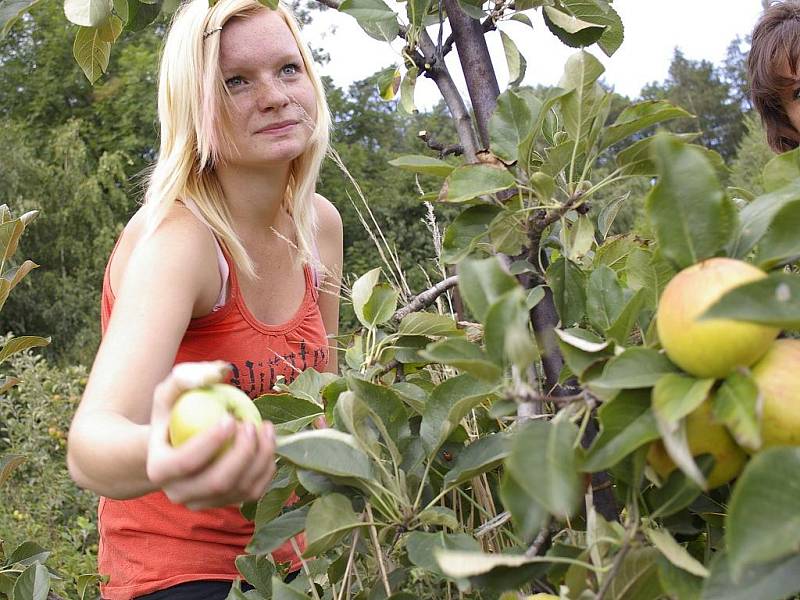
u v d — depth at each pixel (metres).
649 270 0.96
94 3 1.41
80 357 16.36
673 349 0.69
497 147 1.05
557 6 1.22
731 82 31.06
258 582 1.30
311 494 1.25
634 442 0.71
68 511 5.38
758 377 0.67
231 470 0.81
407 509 1.02
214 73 1.45
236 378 1.54
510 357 0.75
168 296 1.28
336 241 1.98
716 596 0.64
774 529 0.57
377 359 1.33
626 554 0.83
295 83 1.53
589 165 1.03
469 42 1.19
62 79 20.41
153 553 1.53
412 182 11.07
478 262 0.80
